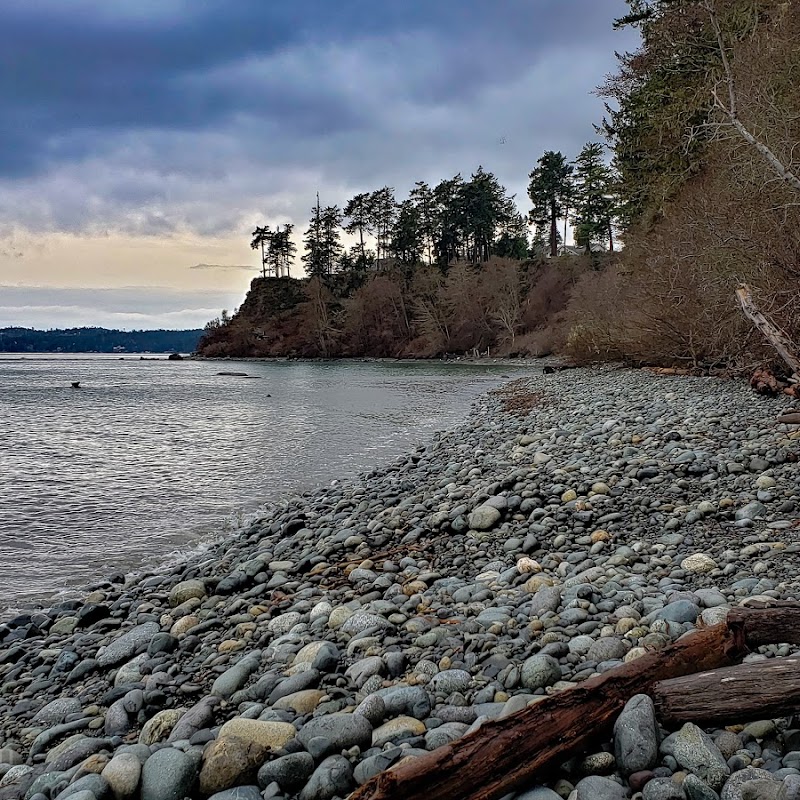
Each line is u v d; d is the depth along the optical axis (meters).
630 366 25.89
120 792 2.87
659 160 23.77
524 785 2.42
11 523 9.02
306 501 9.62
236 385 41.00
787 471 6.78
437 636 4.14
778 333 11.62
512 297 71.25
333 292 101.50
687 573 4.79
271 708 3.47
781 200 12.20
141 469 12.88
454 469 10.00
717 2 16.64
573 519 6.43
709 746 2.40
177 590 5.94
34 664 4.88
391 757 2.75
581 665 3.46
